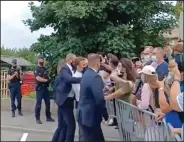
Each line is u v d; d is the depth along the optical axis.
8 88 10.94
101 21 12.10
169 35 14.23
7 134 7.93
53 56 11.99
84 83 4.84
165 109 4.00
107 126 6.17
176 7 12.92
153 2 12.64
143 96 4.69
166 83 4.29
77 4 11.52
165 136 3.85
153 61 6.60
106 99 5.48
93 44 11.95
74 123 5.96
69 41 11.77
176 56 4.73
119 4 11.98
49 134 7.91
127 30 11.75
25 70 13.17
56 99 6.00
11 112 10.45
